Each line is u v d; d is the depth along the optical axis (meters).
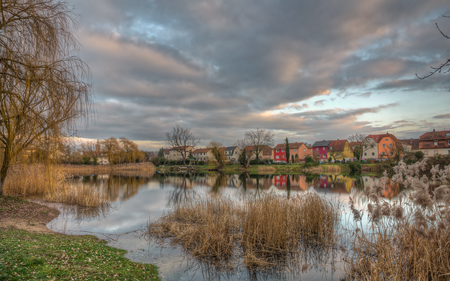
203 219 10.15
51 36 9.09
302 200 10.87
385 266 5.51
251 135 55.50
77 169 46.78
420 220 4.46
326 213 9.84
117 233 9.45
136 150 61.03
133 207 14.57
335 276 6.36
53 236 7.74
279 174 43.78
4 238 6.13
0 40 8.11
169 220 10.87
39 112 9.17
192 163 72.56
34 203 12.54
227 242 8.26
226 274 6.37
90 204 14.27
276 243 8.01
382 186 6.25
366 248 6.50
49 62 9.15
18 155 10.26
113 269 5.55
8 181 15.15
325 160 70.69
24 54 8.60
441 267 4.83
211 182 30.50
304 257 7.53
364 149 55.47
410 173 6.20
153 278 5.74
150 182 30.58
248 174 45.00
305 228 9.12
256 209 9.07
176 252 7.67
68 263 5.21
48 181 10.67
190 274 6.30
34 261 4.73
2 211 9.91
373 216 5.84
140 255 7.36
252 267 6.79
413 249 5.39
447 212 5.26
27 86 8.61
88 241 7.86
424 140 50.69
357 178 32.88
